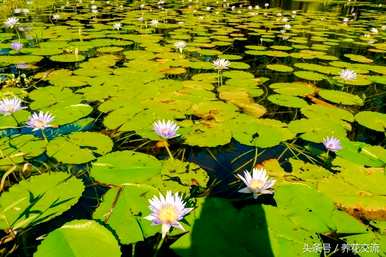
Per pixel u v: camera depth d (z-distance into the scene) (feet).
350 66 16.72
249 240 5.21
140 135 8.38
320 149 8.54
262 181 6.03
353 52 20.66
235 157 8.11
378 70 16.06
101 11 34.22
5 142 7.87
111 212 5.65
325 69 15.83
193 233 5.30
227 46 20.84
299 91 12.41
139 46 18.74
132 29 24.08
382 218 5.92
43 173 6.76
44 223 5.68
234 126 9.12
